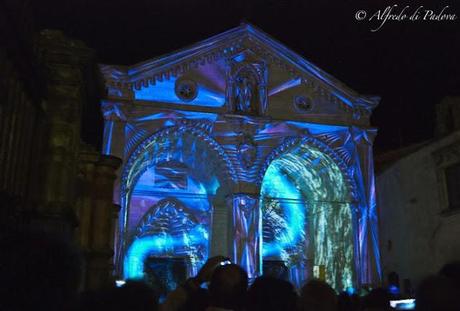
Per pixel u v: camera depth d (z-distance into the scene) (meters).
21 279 2.06
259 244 23.17
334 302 4.41
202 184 26.80
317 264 27.11
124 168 22.11
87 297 2.71
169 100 23.70
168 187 26.16
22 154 9.73
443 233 23.31
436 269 23.59
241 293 4.45
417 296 2.78
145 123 23.00
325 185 26.92
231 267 4.57
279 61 25.73
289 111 25.23
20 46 8.64
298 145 24.95
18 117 9.20
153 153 24.45
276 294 4.10
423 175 25.11
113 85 23.09
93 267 13.48
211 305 4.48
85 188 14.13
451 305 2.64
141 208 25.52
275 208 28.17
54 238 2.25
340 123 25.70
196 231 26.11
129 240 24.94
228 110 24.28
